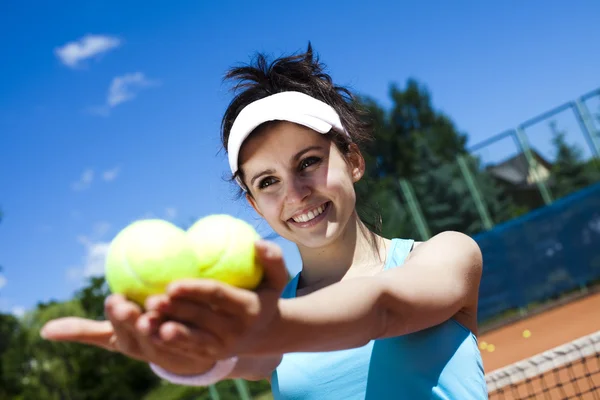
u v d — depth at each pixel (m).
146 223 1.31
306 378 2.06
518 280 17.78
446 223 22.69
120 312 1.16
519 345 13.45
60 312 36.66
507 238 18.02
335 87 2.71
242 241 1.33
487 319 17.89
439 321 1.70
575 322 13.72
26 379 35.81
